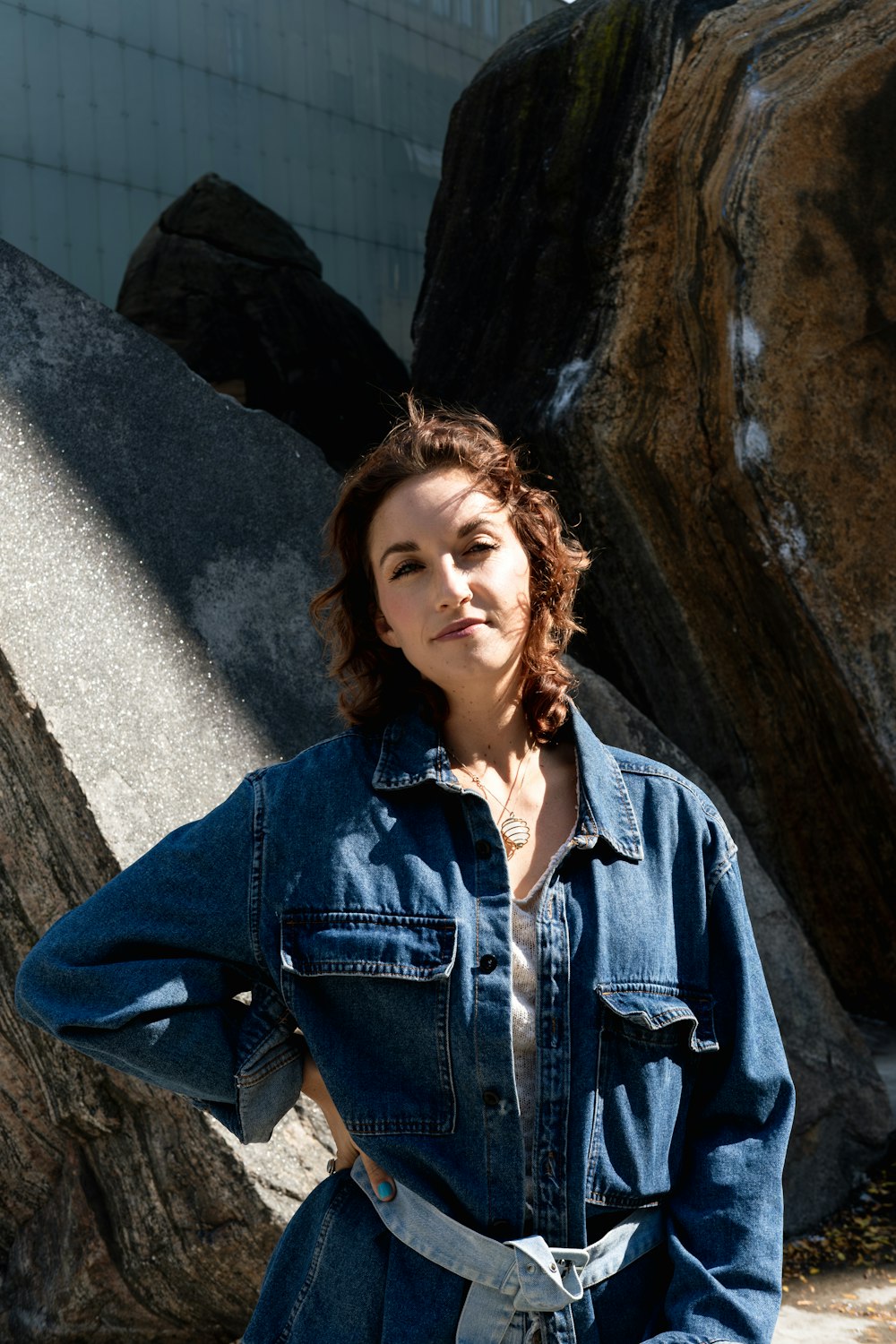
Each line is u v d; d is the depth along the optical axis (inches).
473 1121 45.3
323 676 108.7
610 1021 46.3
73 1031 47.9
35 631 90.0
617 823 48.9
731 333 146.2
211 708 98.5
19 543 92.2
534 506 51.9
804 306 145.4
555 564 51.9
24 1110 93.2
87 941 48.4
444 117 399.5
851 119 144.3
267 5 350.6
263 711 102.4
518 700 51.5
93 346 104.3
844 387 146.5
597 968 46.3
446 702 50.8
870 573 146.9
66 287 104.7
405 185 387.5
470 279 189.6
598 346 160.2
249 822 49.0
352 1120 46.1
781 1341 95.7
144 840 88.2
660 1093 46.6
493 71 196.4
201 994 48.3
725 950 49.9
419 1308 44.9
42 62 299.7
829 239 145.0
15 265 102.1
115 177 314.3
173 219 291.9
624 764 51.3
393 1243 46.4
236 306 282.8
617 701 129.3
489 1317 44.3
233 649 102.8
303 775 49.8
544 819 50.1
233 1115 49.8
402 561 49.2
